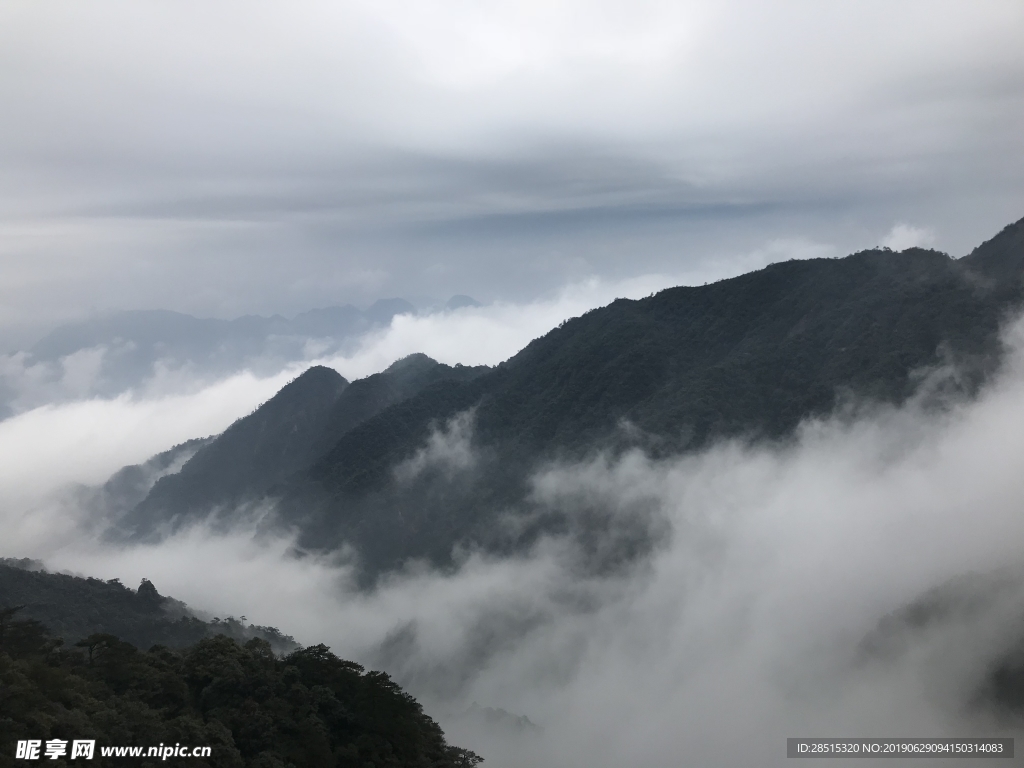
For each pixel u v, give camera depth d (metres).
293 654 56.78
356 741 49.91
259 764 44.22
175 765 41.31
